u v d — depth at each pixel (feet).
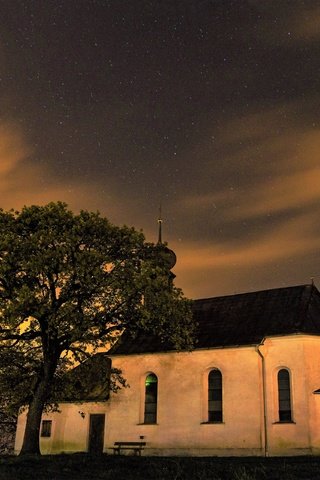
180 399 115.24
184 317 107.86
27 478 67.31
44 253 97.66
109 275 104.22
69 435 126.93
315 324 107.76
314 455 96.27
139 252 110.73
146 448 115.65
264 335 107.96
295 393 101.96
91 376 120.88
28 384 107.86
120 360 125.80
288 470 72.69
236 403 107.65
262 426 103.55
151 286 101.65
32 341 107.86
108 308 104.12
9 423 180.65
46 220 102.89
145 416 119.85
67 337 102.94
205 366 113.91
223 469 75.25
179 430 113.19
